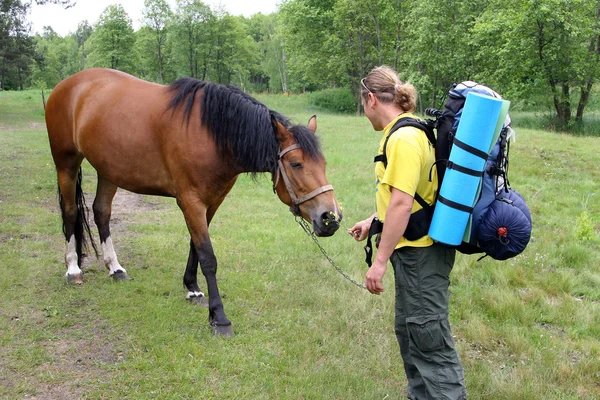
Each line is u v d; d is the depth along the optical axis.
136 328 3.52
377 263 2.21
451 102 2.26
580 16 18.11
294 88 55.69
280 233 5.92
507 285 4.47
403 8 29.17
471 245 2.25
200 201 3.55
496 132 2.08
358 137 14.25
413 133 2.20
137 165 3.77
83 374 2.95
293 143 3.15
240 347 3.34
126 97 3.85
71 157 4.38
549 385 2.97
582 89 19.97
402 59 30.31
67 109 4.26
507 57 19.77
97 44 38.41
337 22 31.28
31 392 2.75
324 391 2.88
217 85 3.45
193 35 43.03
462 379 2.35
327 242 5.55
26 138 13.24
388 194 2.33
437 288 2.29
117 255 5.07
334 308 3.94
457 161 2.10
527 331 3.67
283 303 4.04
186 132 3.44
